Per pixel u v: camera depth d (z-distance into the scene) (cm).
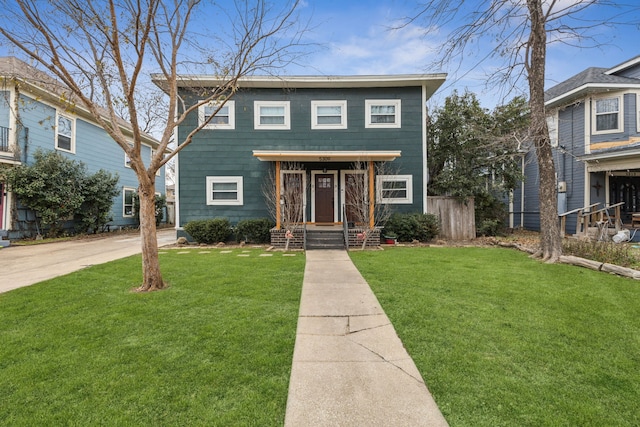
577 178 1248
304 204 1141
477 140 1159
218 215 1148
